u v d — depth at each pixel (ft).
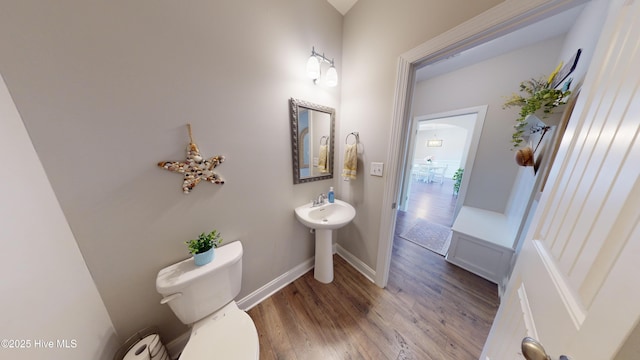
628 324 0.90
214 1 3.13
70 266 2.34
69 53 2.20
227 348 2.78
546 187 2.14
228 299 3.57
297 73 4.48
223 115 3.51
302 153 4.95
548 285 1.63
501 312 2.66
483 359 2.91
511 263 5.20
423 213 11.19
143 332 3.21
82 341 2.33
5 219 1.76
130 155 2.73
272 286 5.15
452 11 3.18
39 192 2.10
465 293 5.22
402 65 4.00
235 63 3.51
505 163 7.23
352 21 4.97
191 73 3.06
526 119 4.98
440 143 24.34
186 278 3.00
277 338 4.05
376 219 5.22
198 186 3.43
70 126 2.30
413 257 6.89
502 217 7.16
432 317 4.50
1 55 1.89
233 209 3.96
